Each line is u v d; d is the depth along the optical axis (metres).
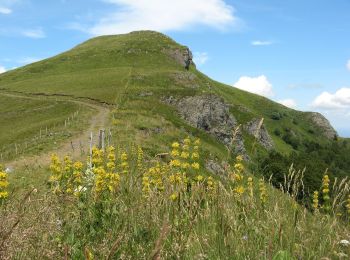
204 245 4.34
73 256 4.05
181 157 6.77
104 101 111.31
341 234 4.86
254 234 4.62
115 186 5.45
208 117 115.75
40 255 3.71
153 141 46.91
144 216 4.59
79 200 5.32
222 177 5.56
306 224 4.99
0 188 6.80
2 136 78.94
